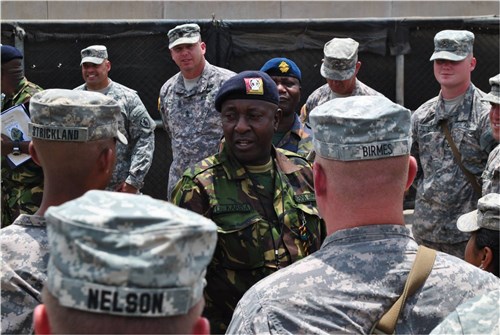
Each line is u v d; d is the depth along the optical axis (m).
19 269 2.09
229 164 3.04
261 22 6.89
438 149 4.95
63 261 1.31
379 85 7.17
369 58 7.12
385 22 7.07
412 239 2.05
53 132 2.19
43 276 2.10
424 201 5.02
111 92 5.68
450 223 4.92
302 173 3.14
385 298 1.94
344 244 2.02
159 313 1.30
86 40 6.84
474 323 1.72
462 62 4.83
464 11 7.82
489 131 4.76
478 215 2.54
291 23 6.93
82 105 2.21
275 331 1.93
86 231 1.30
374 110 2.02
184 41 5.46
